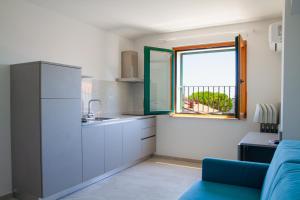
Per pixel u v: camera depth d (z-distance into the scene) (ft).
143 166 13.60
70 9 10.89
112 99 14.69
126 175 12.04
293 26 7.88
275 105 11.82
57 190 9.04
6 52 9.26
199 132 14.28
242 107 12.90
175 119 15.02
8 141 9.37
